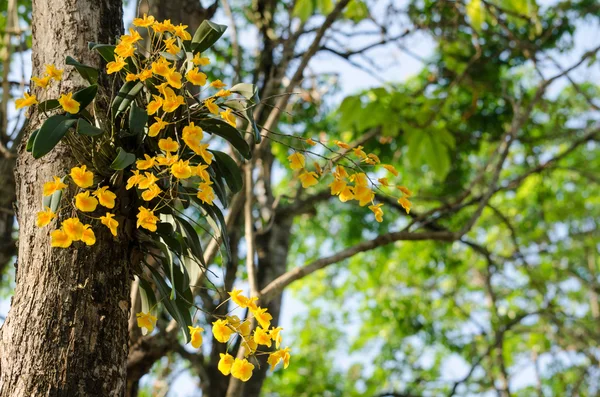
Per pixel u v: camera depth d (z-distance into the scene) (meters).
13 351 1.72
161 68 1.83
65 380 1.69
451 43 5.55
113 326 1.80
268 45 5.36
